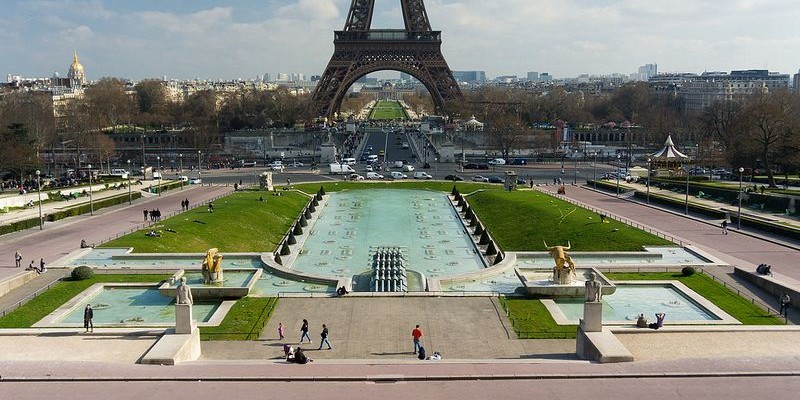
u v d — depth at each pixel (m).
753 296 132.25
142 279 145.50
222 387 84.19
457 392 82.19
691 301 130.38
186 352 97.38
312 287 144.25
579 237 189.75
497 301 128.62
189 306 100.75
